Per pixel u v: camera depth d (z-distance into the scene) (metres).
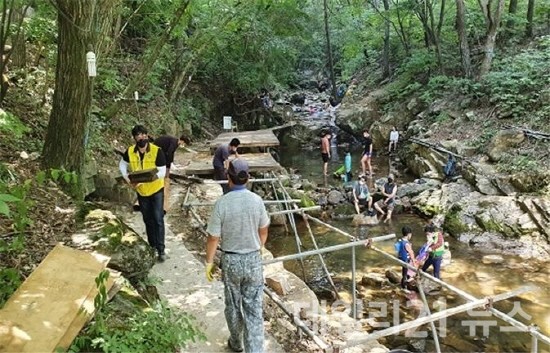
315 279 7.89
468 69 15.73
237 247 3.54
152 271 5.35
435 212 10.80
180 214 7.72
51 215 4.78
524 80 13.01
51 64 8.35
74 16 5.27
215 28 14.15
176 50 14.78
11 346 2.63
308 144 20.16
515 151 11.34
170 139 6.79
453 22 18.75
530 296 7.09
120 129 10.75
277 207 10.27
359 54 26.67
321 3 26.80
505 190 10.27
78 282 3.33
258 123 21.53
